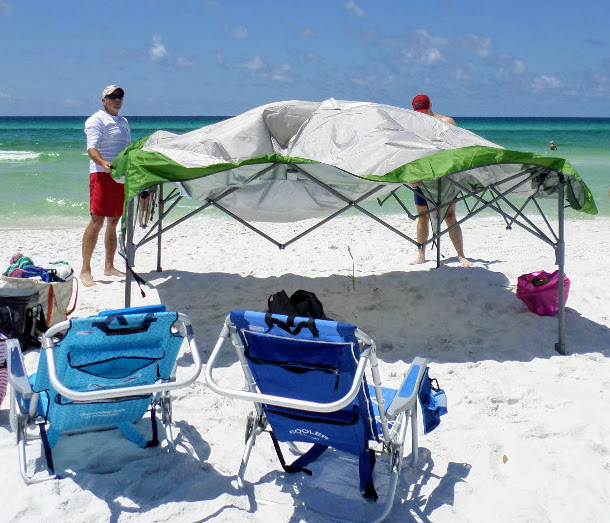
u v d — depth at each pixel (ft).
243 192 18.80
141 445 13.07
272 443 13.62
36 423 12.23
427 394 12.71
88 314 21.15
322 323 10.24
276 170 16.40
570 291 23.90
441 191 23.24
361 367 10.26
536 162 16.85
